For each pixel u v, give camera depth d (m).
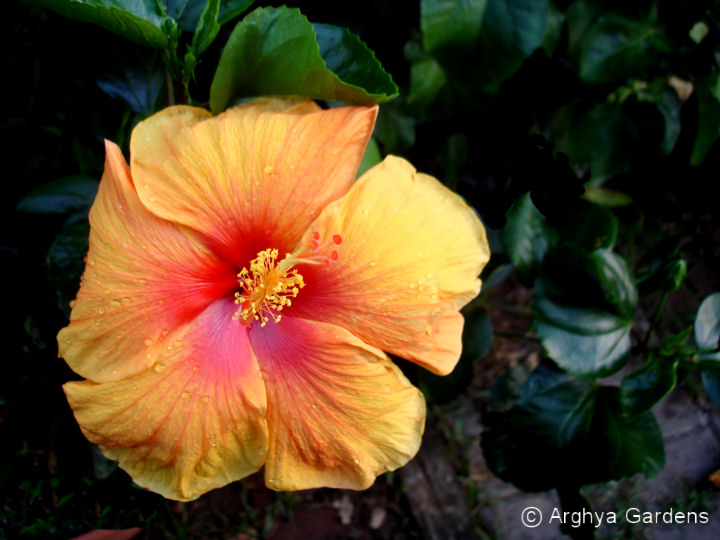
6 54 0.30
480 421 0.41
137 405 0.22
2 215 0.29
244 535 0.39
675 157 0.41
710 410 0.41
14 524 0.30
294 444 0.24
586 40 0.34
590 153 0.38
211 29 0.23
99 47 0.26
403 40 0.34
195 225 0.23
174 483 0.23
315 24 0.25
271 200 0.23
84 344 0.22
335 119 0.23
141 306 0.22
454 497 0.39
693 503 0.38
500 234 0.35
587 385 0.33
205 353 0.23
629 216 0.45
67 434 0.29
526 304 0.45
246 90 0.25
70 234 0.26
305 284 0.24
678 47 0.33
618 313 0.31
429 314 0.24
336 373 0.23
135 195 0.22
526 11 0.29
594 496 0.39
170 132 0.22
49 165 0.31
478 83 0.31
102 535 0.32
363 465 0.24
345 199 0.23
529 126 0.36
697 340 0.31
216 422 0.23
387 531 0.39
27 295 0.29
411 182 0.23
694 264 0.45
